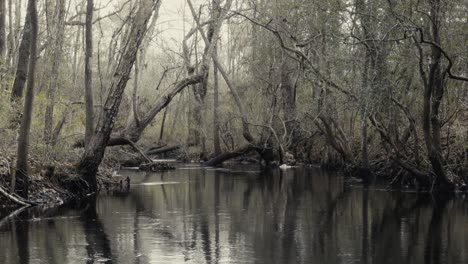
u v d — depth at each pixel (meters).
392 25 22.08
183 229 15.36
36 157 21.19
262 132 41.31
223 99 48.00
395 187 26.03
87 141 22.75
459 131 23.05
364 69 24.22
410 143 26.28
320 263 11.77
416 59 22.92
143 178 30.72
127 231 15.02
